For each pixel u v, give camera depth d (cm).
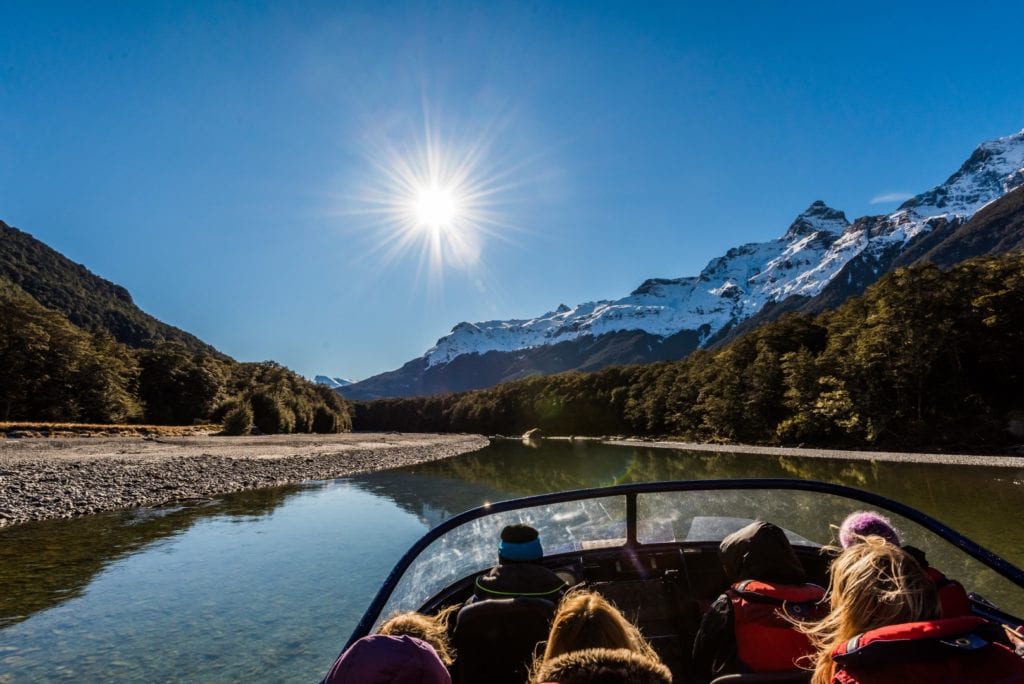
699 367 9475
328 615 904
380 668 170
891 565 178
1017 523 1592
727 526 408
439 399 19412
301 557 1279
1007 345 5300
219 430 8831
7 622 886
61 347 7788
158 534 1560
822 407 5994
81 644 799
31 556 1310
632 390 11450
